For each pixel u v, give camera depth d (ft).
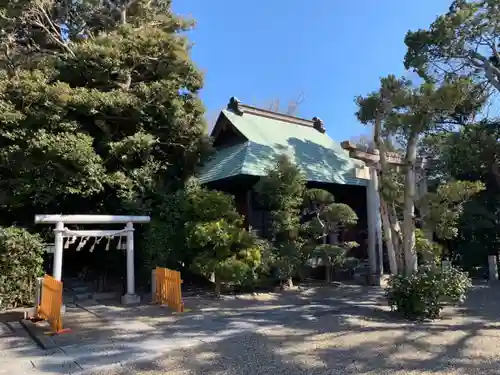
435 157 47.34
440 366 15.10
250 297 32.81
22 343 20.03
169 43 40.57
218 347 18.24
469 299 29.99
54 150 31.91
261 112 51.57
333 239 43.11
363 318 23.70
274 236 37.73
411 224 26.22
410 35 40.52
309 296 33.24
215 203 33.17
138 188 37.14
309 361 16.02
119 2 51.96
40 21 48.85
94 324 23.54
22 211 37.11
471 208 44.62
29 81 33.99
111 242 38.96
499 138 44.32
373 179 39.91
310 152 47.06
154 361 16.34
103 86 40.24
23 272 28.84
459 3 38.96
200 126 41.01
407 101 24.57
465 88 26.22
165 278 30.17
